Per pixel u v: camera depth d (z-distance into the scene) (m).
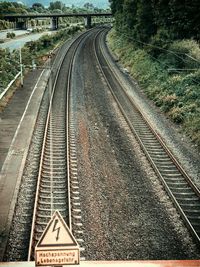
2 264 6.93
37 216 12.12
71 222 11.70
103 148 18.22
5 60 35.97
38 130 20.62
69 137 19.59
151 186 14.44
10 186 13.97
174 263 7.00
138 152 17.77
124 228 11.67
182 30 31.94
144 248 10.79
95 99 27.89
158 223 11.99
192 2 28.20
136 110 24.97
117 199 13.38
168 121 23.02
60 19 137.75
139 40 43.03
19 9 122.50
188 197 13.70
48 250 6.40
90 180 14.76
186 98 24.34
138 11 40.09
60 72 37.97
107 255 10.45
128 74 37.78
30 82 33.03
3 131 20.12
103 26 125.25
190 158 17.28
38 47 54.91
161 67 32.06
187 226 11.73
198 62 28.06
